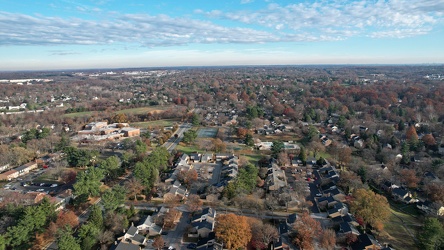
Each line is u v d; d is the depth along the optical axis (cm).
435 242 7850
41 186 12112
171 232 8862
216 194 10881
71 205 10306
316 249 8000
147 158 12756
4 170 13675
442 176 12369
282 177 12594
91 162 14300
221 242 7925
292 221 9006
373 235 8744
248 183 11162
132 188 10750
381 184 12344
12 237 7606
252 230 8462
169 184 11769
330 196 10662
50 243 8231
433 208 10044
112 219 8694
